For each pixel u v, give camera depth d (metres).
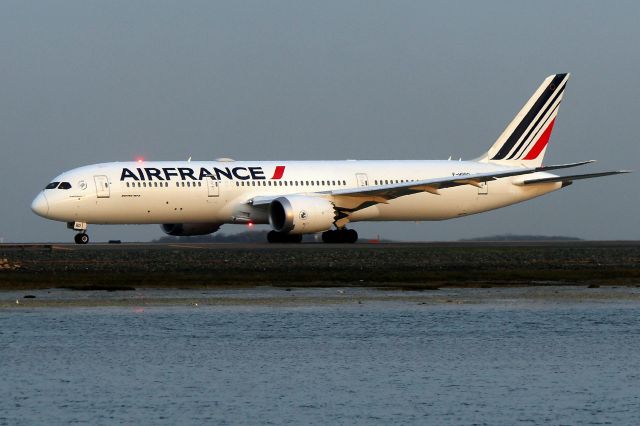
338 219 193.12
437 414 63.69
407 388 69.81
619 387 69.94
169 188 185.25
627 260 153.50
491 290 118.62
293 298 110.88
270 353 80.75
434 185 188.00
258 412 64.06
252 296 112.38
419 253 157.75
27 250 162.75
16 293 114.00
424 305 105.94
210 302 107.69
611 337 87.31
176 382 71.38
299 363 77.25
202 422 61.91
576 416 63.12
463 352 81.06
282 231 181.38
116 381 71.44
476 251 163.00
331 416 63.31
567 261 151.88
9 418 62.53
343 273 133.62
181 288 118.75
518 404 65.88
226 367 75.81
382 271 136.75
